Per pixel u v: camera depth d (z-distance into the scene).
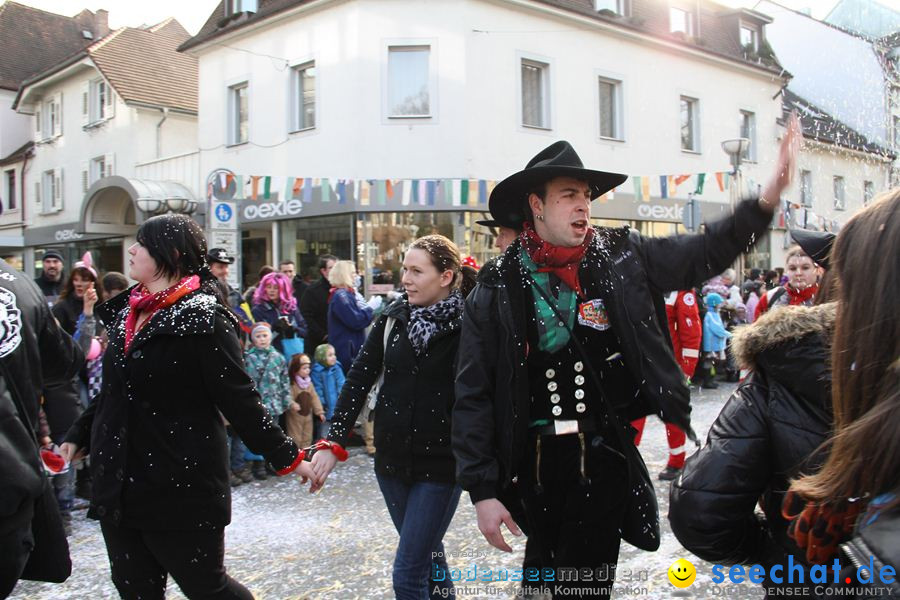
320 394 6.77
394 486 2.75
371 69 14.12
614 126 17.12
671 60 18.17
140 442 2.40
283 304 6.81
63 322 5.20
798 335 1.50
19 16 30.05
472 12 14.19
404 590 2.60
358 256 14.10
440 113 14.08
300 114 15.49
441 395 2.66
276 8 15.24
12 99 27.56
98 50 20.53
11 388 2.34
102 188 18.20
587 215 2.21
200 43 17.02
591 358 2.22
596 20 16.03
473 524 4.57
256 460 5.98
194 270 2.57
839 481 1.13
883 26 21.81
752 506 1.61
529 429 2.27
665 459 6.11
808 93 23.12
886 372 1.07
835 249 1.18
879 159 20.31
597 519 2.25
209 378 2.42
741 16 20.67
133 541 2.47
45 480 2.44
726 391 10.20
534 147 15.16
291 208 15.00
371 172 14.12
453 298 2.76
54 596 3.70
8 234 26.66
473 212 14.19
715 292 11.09
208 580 2.47
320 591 3.61
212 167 17.22
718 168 19.42
